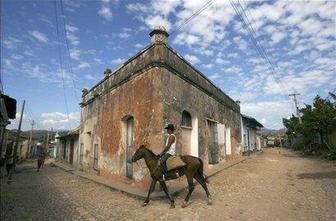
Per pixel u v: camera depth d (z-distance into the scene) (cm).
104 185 1035
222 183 1002
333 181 972
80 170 1677
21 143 3972
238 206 677
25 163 3369
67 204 752
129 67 1114
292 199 734
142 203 741
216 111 1550
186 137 1131
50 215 639
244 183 993
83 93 1789
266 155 2583
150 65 955
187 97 1123
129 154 1088
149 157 736
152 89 929
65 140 2780
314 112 2203
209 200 700
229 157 1789
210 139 1450
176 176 702
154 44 952
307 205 667
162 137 881
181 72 1077
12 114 1413
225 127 1756
